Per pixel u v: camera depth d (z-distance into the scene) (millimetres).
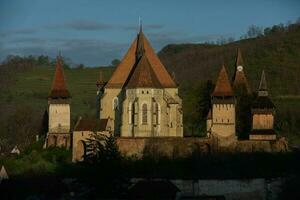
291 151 199000
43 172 192625
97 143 180125
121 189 173750
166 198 172875
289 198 181000
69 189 179375
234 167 190375
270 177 184875
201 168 189875
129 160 192500
